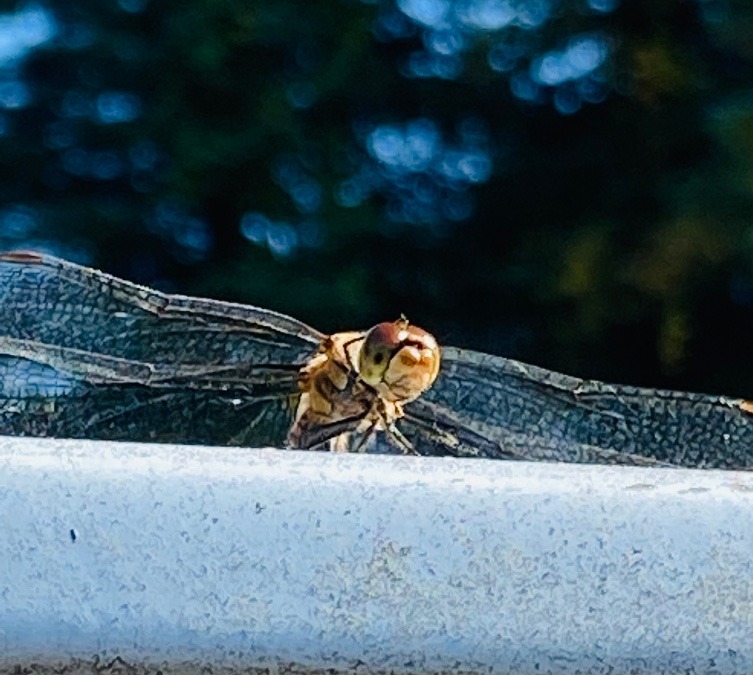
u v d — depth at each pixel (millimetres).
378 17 1388
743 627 227
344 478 231
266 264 1263
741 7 1244
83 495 226
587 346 1256
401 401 328
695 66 1286
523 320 1312
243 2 1303
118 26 1333
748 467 329
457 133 1425
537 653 225
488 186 1394
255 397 336
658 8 1315
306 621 224
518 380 339
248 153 1291
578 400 336
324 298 1252
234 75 1315
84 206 1300
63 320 325
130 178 1324
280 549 226
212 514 226
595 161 1343
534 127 1409
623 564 228
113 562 224
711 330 1223
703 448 331
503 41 1396
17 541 224
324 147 1339
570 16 1367
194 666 222
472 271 1350
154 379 331
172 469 230
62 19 1336
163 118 1303
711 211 1146
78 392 325
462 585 226
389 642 224
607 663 225
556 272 1264
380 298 1334
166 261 1297
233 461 233
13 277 325
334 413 332
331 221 1312
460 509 229
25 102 1336
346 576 225
